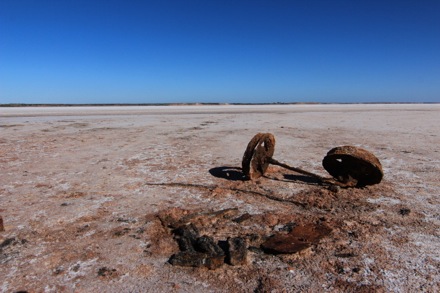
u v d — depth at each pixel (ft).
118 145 44.29
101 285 12.98
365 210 20.17
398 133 56.18
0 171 30.63
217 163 33.14
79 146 43.80
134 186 25.68
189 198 22.84
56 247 16.05
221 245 15.93
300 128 64.95
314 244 15.83
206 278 13.32
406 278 13.07
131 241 16.57
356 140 47.80
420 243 15.89
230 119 90.33
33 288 12.85
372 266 13.92
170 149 40.98
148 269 14.01
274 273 13.55
